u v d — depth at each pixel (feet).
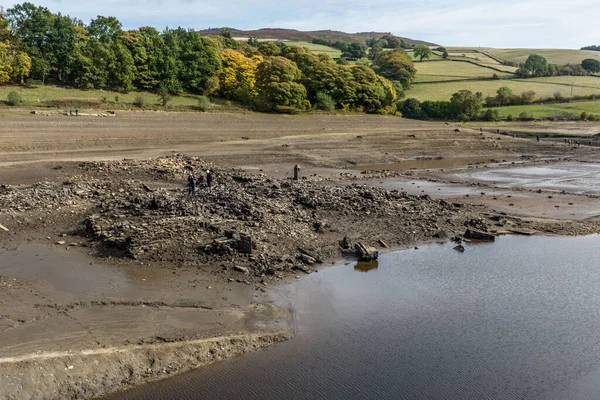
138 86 323.98
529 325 65.21
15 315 59.16
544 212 127.13
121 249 81.66
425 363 55.31
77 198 108.88
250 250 82.17
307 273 80.07
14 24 299.17
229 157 192.13
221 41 434.30
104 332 56.44
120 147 192.95
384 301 71.36
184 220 89.92
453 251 94.63
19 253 80.02
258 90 333.01
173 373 51.55
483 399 49.19
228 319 62.28
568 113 441.68
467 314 67.97
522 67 596.70
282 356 55.77
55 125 207.72
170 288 69.87
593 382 52.90
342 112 354.13
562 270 85.81
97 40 309.01
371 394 49.24
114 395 47.83
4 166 143.84
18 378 46.52
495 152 259.60
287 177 165.27
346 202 118.11
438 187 157.79
